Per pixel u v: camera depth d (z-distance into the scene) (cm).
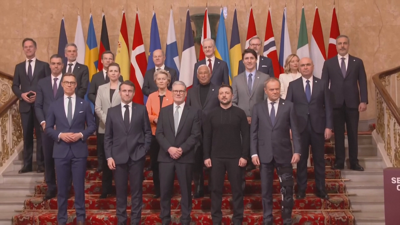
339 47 578
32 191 561
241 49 796
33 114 585
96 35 811
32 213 514
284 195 452
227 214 491
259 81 523
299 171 507
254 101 519
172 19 755
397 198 281
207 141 467
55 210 527
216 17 761
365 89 575
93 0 816
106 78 575
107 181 530
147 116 480
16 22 819
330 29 735
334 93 571
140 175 469
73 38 811
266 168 459
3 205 533
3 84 704
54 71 528
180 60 797
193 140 462
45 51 815
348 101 567
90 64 754
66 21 813
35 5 818
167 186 463
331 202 504
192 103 508
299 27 791
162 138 464
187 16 731
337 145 568
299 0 793
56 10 815
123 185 470
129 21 815
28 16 818
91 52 755
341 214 487
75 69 580
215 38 758
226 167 462
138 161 467
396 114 527
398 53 766
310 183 535
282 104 464
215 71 550
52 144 520
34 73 584
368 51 771
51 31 815
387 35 768
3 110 593
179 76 746
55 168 491
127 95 472
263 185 460
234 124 462
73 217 496
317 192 515
